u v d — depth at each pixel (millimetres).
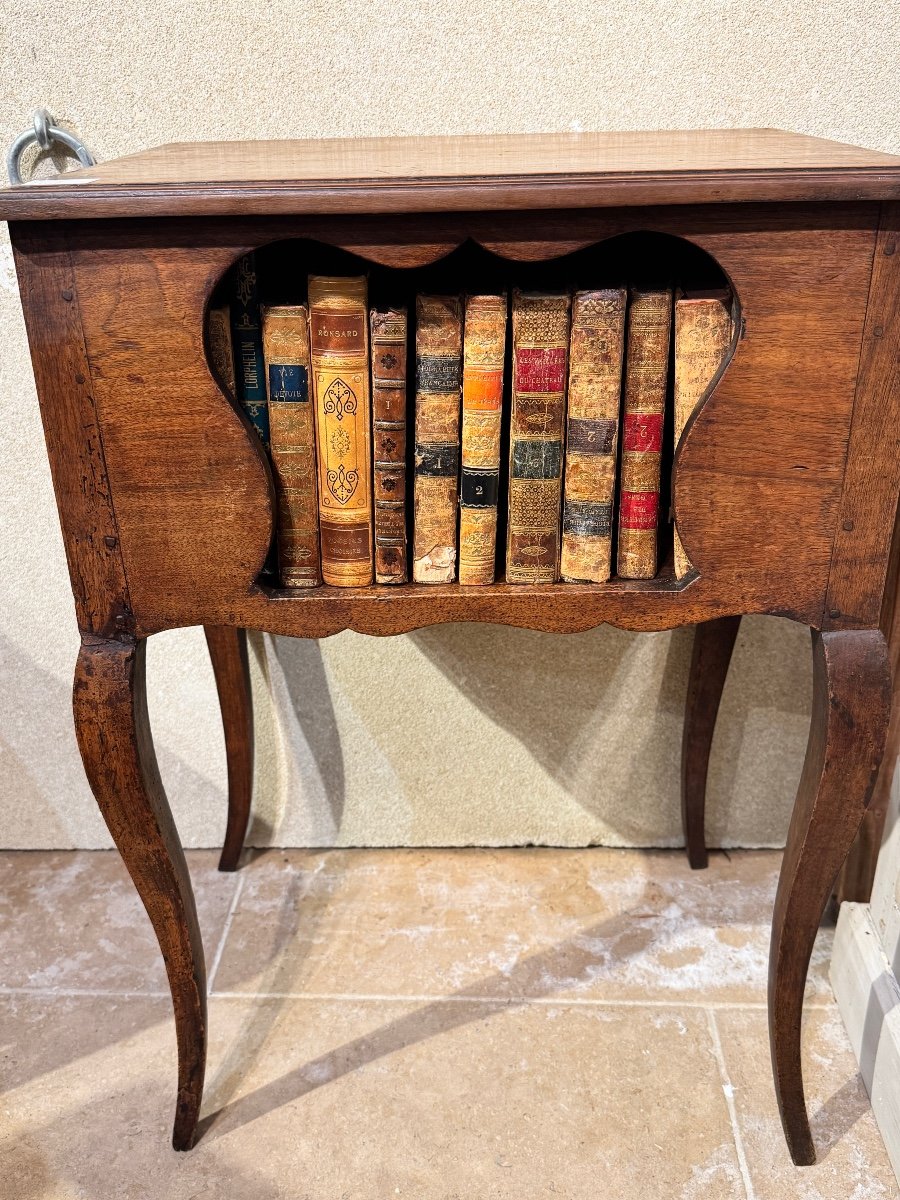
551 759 1375
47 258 717
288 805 1415
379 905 1330
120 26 1055
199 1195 977
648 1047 1122
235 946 1269
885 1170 990
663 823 1416
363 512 832
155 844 899
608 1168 994
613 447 814
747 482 793
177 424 771
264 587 860
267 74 1080
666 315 785
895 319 741
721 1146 1016
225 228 714
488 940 1269
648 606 844
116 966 1252
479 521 836
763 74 1083
